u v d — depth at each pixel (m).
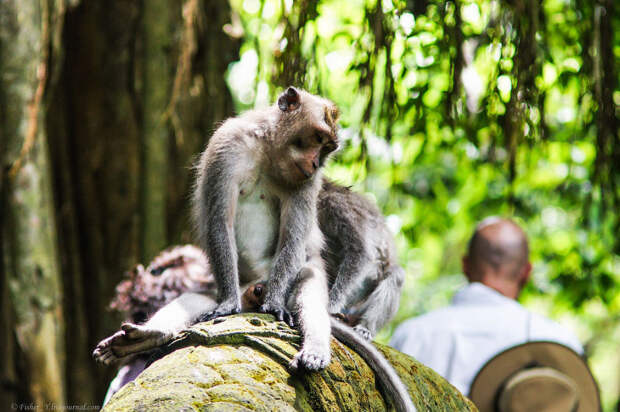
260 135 5.16
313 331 4.06
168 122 8.70
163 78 8.71
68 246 8.77
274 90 6.93
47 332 7.85
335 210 6.30
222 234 4.95
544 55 7.82
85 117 8.82
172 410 3.40
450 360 6.85
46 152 8.05
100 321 8.69
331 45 10.50
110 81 8.77
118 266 8.68
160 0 8.76
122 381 5.00
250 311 4.92
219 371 3.65
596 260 12.27
